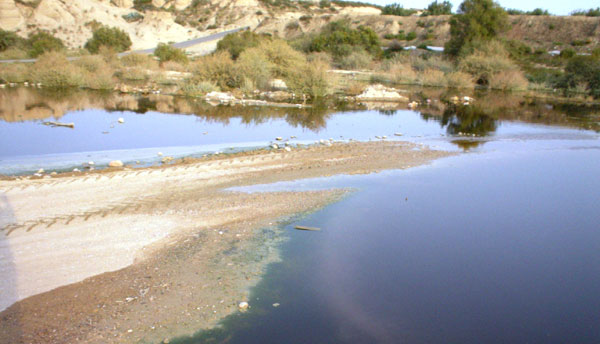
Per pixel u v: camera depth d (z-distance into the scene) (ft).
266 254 20.38
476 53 134.72
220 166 33.55
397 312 16.08
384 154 39.91
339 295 17.12
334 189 29.71
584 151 45.14
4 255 18.93
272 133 47.60
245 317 15.58
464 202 28.30
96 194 26.45
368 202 27.63
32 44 158.40
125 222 22.84
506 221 25.31
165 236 21.62
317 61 88.12
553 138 51.49
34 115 52.54
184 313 15.67
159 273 18.26
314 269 19.13
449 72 128.77
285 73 101.14
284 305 16.38
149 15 248.73
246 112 61.16
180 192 27.61
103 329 14.62
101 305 15.90
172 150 38.01
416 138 48.11
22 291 16.52
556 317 16.02
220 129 48.80
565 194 30.60
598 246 22.35
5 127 44.88
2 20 185.78
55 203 24.70
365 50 169.58
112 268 18.47
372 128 53.21
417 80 123.54
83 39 195.21
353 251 20.93
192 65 93.56
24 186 26.91
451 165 37.58
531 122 62.39
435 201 28.30
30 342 13.82
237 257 19.95
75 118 51.62
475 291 17.63
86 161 33.45
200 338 14.42
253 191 28.53
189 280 17.83
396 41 213.05
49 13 197.67
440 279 18.49
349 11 336.90
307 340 14.43
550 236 23.40
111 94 73.97
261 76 88.33
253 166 34.09
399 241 22.17
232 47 136.67
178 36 244.63
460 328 15.20
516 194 30.30
